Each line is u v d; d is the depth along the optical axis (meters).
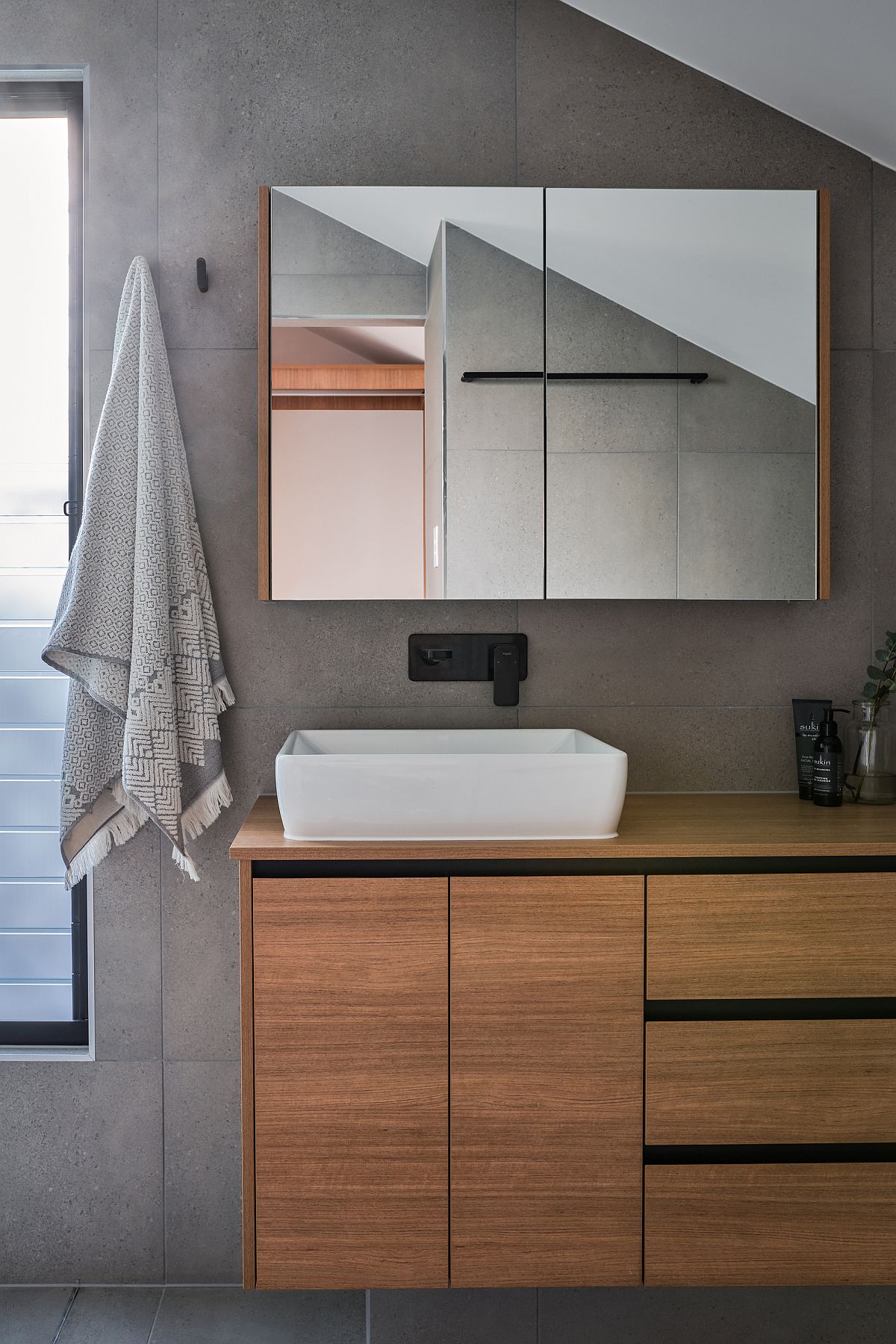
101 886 1.82
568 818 1.41
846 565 1.85
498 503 1.71
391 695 1.82
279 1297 1.80
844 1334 1.63
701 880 1.42
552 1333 1.61
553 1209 1.43
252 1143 1.42
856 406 1.84
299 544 1.70
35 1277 1.83
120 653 1.63
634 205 1.72
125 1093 1.82
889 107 1.64
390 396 1.71
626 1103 1.43
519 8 1.80
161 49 1.79
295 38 1.79
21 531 1.89
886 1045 1.44
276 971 1.41
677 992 1.42
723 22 1.63
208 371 1.80
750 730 1.84
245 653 1.81
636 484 1.72
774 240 1.72
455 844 1.40
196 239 1.79
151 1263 1.83
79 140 1.85
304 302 1.70
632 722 1.84
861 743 1.72
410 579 1.71
